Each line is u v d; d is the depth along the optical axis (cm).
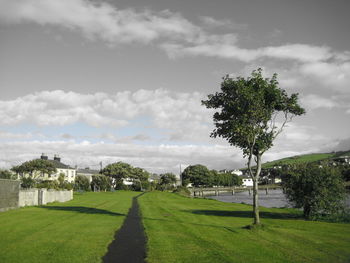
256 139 2347
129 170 14262
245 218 2923
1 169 7400
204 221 2653
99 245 1602
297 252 1498
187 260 1326
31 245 1562
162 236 1888
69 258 1326
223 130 2439
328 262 1330
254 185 2300
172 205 4600
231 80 2353
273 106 2323
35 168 9112
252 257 1384
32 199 3906
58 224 2306
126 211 3531
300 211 3716
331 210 2792
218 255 1414
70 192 5675
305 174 2856
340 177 2872
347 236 1952
